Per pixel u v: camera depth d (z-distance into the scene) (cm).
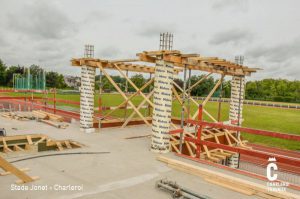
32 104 1917
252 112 3659
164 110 896
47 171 676
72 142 995
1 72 7700
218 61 1037
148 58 963
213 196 573
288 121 2831
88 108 1210
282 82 8931
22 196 531
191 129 1304
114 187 599
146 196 560
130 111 2498
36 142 957
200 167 724
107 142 1020
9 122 1373
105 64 1270
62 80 8762
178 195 559
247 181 619
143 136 1181
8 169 578
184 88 961
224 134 1332
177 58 908
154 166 756
